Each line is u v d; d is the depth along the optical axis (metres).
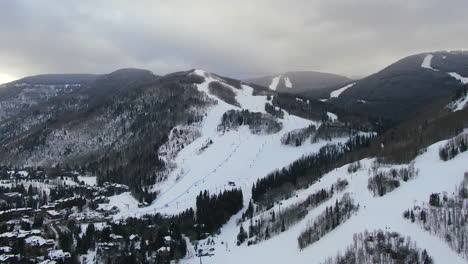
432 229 173.12
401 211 195.12
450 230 168.75
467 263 151.00
